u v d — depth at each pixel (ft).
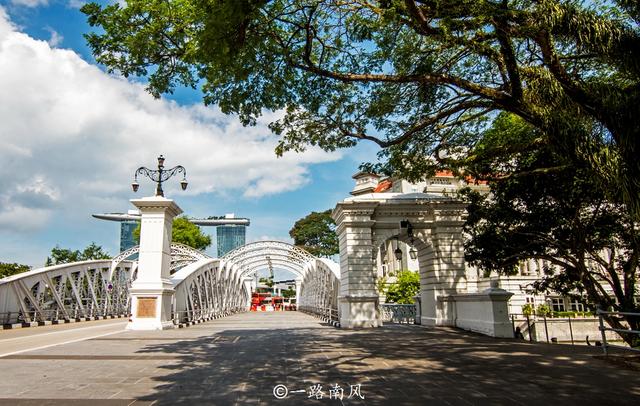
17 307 68.28
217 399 17.71
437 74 30.32
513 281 106.93
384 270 150.20
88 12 29.07
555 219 47.29
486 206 54.39
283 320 84.17
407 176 46.96
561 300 109.19
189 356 29.94
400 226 61.87
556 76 26.35
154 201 54.54
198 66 32.01
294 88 36.65
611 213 45.70
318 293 98.37
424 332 49.98
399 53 36.09
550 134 26.71
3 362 27.30
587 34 23.59
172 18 29.55
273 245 133.18
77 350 33.09
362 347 35.22
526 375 22.81
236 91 33.24
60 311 83.92
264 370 24.38
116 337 43.65
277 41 30.81
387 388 19.74
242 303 158.10
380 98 39.42
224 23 22.91
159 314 52.60
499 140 44.70
